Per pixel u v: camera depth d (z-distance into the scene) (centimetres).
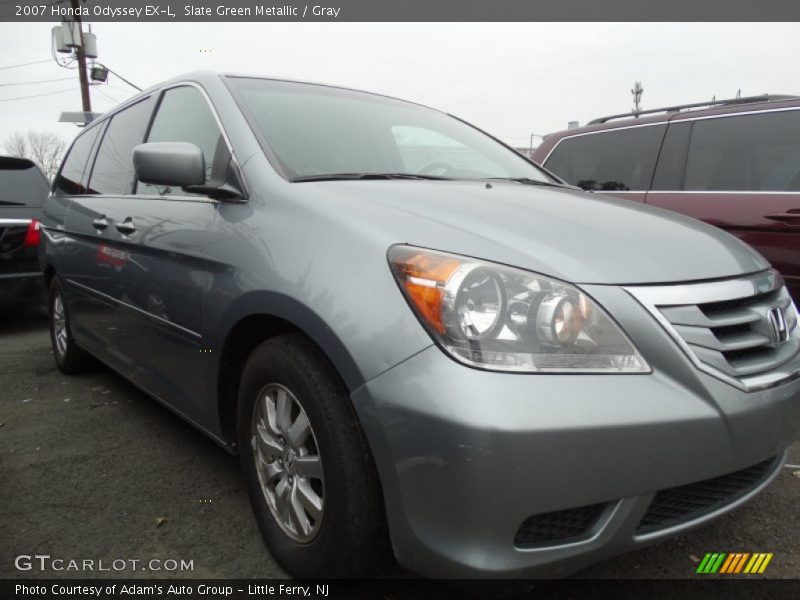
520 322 158
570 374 156
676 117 487
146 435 327
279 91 286
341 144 268
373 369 162
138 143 328
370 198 205
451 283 160
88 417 355
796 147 418
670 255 187
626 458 156
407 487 158
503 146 356
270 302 193
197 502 257
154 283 269
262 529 217
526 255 170
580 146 555
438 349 156
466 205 209
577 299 163
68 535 232
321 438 179
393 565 196
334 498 176
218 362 226
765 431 177
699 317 173
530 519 155
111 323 329
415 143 301
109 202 336
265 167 228
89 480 276
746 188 438
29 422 347
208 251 229
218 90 273
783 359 193
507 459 147
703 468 165
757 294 192
